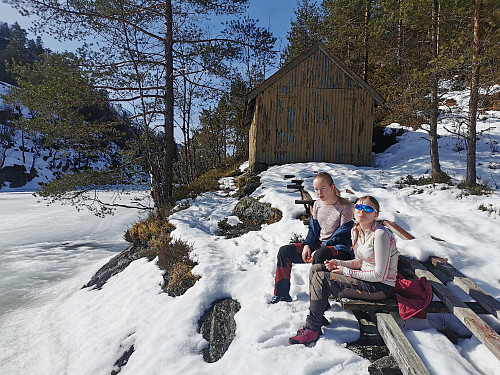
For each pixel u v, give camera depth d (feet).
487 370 7.62
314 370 8.18
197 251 18.72
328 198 11.02
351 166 41.06
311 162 43.91
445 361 7.35
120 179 35.83
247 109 49.21
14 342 16.10
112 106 39.01
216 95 47.83
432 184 31.24
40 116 34.14
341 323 10.03
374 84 58.13
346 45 62.18
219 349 11.04
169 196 38.04
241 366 9.10
